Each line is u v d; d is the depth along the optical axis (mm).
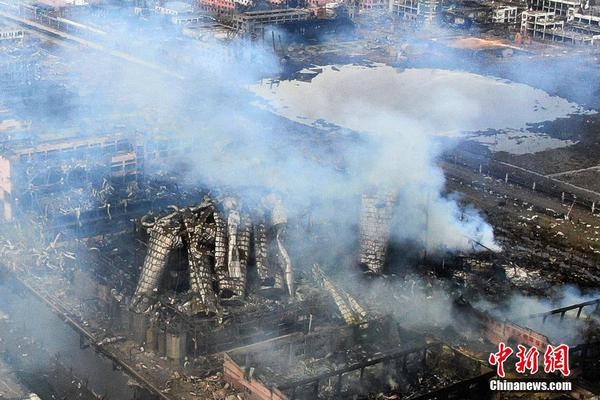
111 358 141000
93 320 151000
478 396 133250
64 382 136250
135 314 145000
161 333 141000
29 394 131750
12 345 146250
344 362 137625
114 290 151375
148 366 138750
